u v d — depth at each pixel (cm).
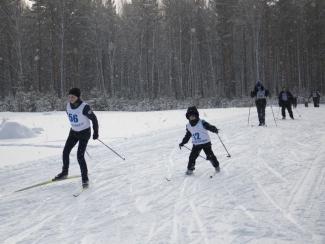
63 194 707
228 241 463
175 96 5719
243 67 6284
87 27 5159
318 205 582
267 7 5394
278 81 5625
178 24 5756
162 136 1422
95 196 687
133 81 6150
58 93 4662
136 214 581
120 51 6062
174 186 734
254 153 1027
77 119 744
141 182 773
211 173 827
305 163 880
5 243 489
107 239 488
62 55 4366
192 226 519
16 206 644
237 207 591
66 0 4734
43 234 515
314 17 5828
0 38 5062
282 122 1792
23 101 3272
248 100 4294
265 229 496
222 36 5362
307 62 6050
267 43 5491
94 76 5853
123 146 1223
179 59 5575
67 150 769
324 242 449
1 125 1655
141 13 5519
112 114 2617
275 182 728
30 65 5591
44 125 1947
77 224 549
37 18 4756
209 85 6756
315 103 3447
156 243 468
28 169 923
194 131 813
